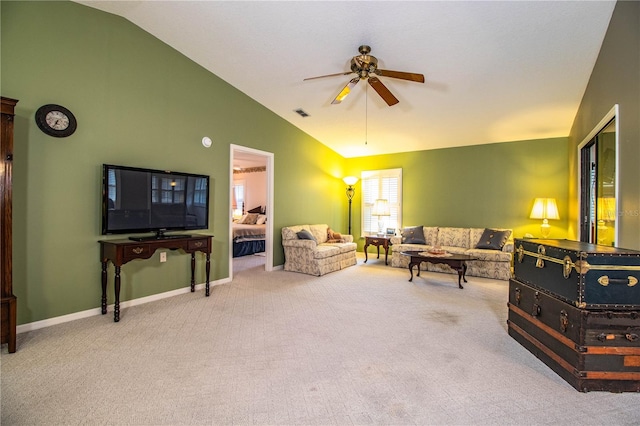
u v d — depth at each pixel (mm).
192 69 4023
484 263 5004
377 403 1762
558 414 1684
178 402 1758
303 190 6070
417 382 1974
